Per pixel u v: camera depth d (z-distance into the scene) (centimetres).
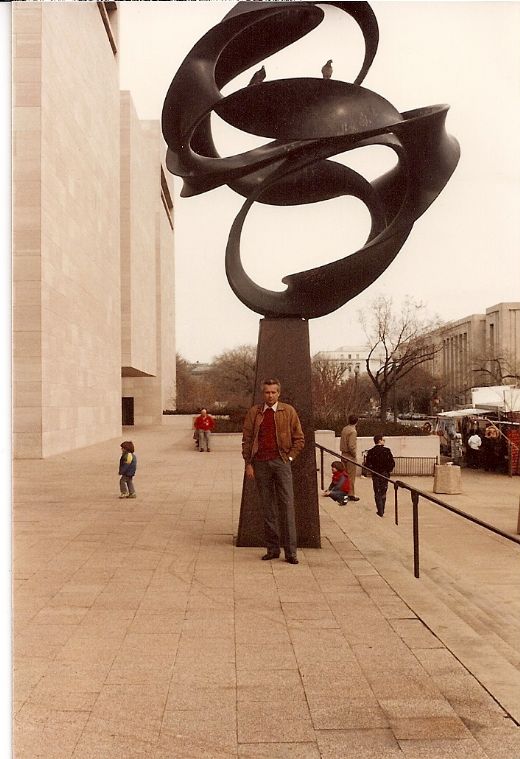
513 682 411
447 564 874
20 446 2006
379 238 797
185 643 479
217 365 9606
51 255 2091
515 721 364
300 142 787
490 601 761
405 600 580
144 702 387
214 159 788
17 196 1964
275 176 797
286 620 529
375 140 783
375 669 433
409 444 2656
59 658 452
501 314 4212
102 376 3020
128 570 688
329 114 713
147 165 4909
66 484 1448
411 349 4562
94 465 1845
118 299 3512
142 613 547
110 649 468
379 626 515
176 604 571
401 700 389
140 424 5606
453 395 5147
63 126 2247
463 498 2098
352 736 349
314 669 433
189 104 730
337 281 794
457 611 637
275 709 379
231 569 691
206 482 1509
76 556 750
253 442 732
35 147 1967
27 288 1970
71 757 327
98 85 2923
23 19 1977
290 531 719
